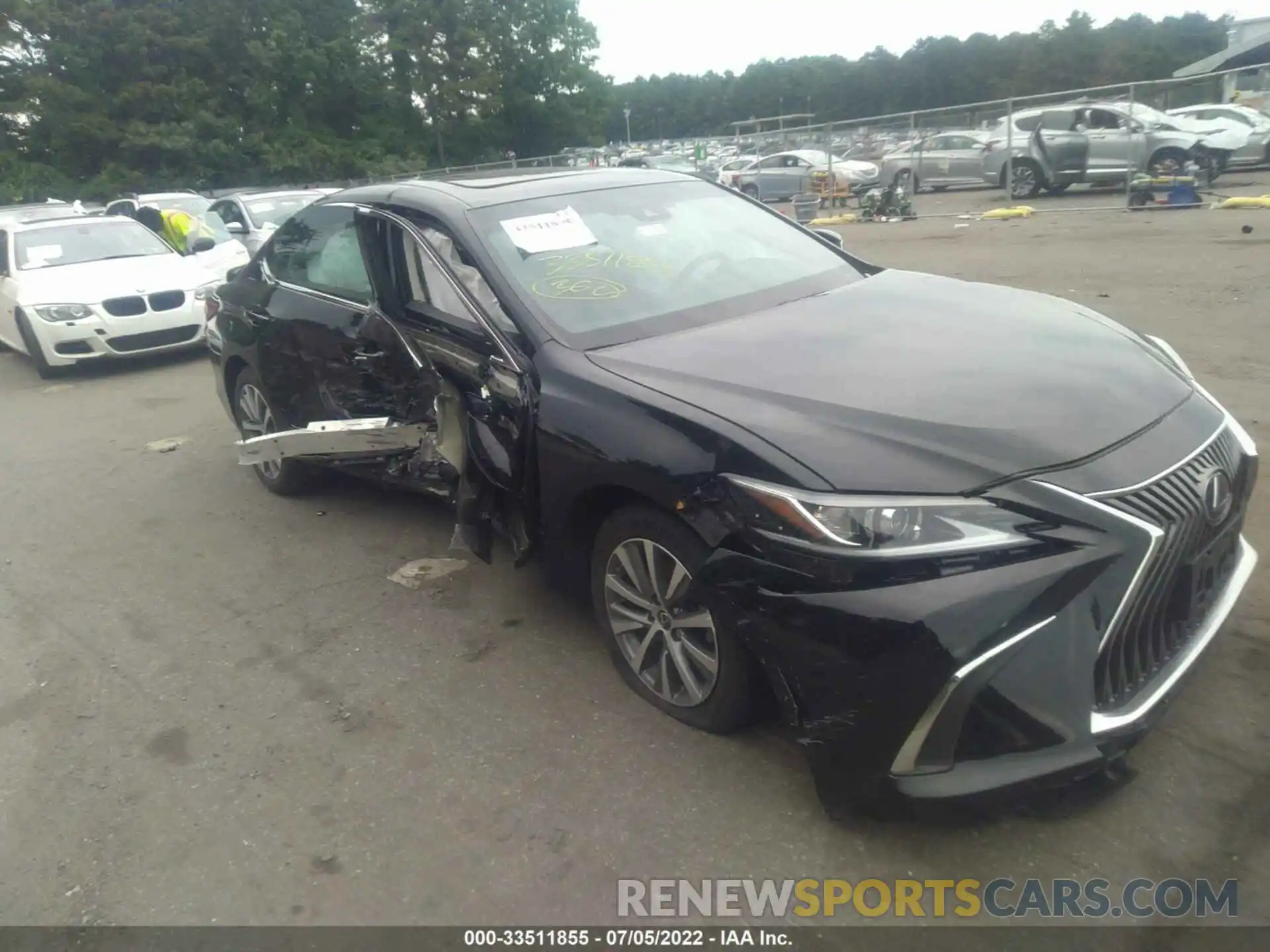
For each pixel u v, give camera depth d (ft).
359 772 10.64
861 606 8.07
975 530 8.01
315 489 19.42
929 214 63.52
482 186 14.47
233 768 10.94
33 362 36.29
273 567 16.12
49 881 9.48
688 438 9.50
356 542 16.84
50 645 14.19
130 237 36.42
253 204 52.54
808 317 12.02
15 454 24.38
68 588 16.07
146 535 18.07
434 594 14.60
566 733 10.91
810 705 8.54
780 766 10.02
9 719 12.35
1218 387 20.16
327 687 12.39
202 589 15.56
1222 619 9.46
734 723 10.14
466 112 160.56
